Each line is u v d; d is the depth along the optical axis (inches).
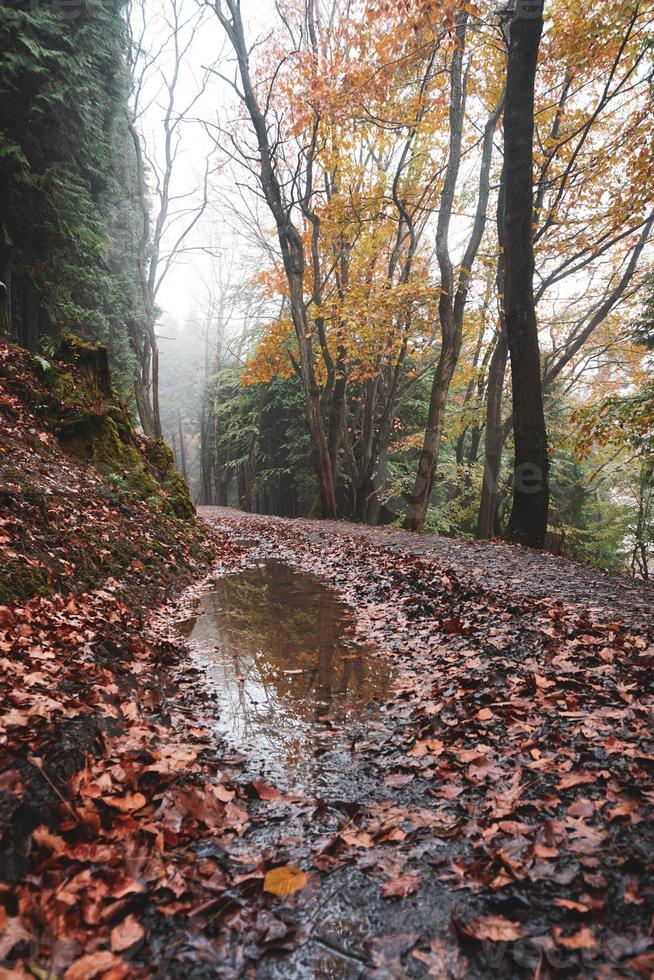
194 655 183.3
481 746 113.1
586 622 182.9
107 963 59.9
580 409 362.0
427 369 824.3
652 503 878.4
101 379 412.8
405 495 1080.8
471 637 186.9
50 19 442.3
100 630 173.6
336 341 614.9
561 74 569.9
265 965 63.4
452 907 71.8
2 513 203.5
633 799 89.1
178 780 101.2
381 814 94.0
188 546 352.8
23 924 62.9
